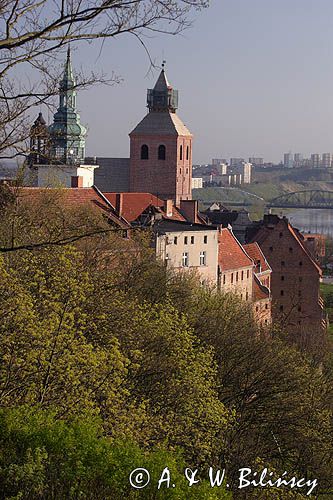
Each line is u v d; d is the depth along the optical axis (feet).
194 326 190.08
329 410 187.01
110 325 143.13
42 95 84.28
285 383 179.83
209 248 388.78
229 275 411.95
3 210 148.25
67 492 87.30
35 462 86.89
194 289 230.68
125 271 203.31
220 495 95.55
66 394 109.91
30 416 97.25
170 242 364.17
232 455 147.64
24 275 134.92
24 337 111.96
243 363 184.24
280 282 499.51
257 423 175.94
